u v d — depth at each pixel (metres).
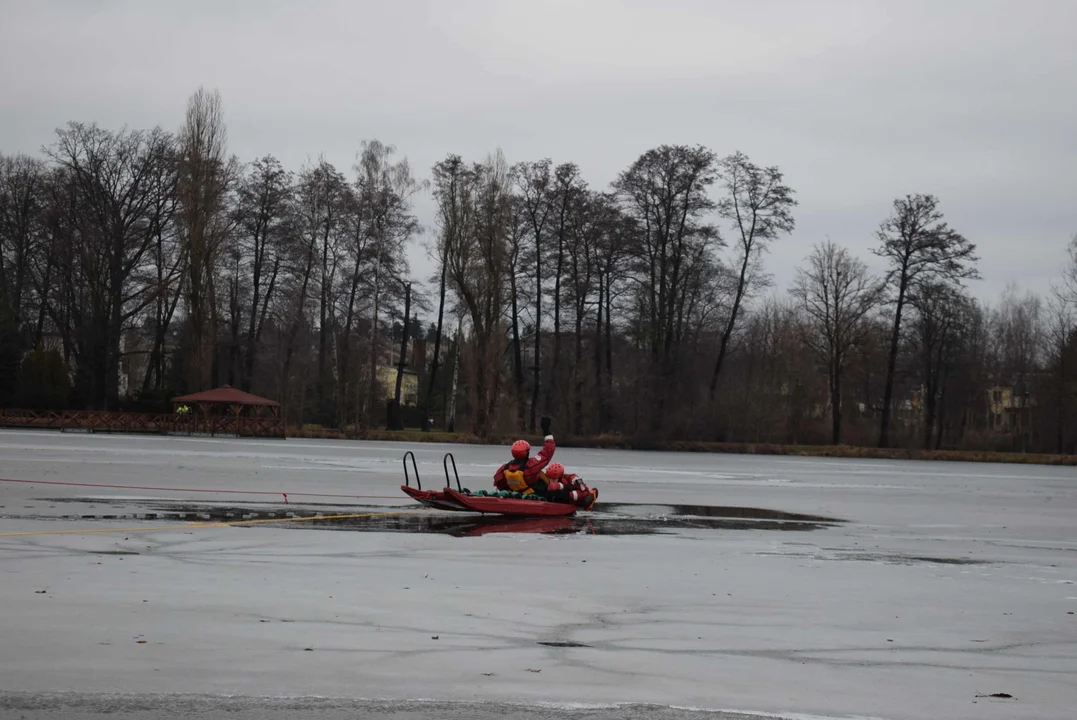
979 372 93.81
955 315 78.38
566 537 19.28
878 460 72.12
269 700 7.80
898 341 81.75
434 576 13.92
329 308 82.69
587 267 80.38
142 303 78.19
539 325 83.38
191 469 34.44
